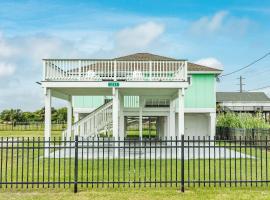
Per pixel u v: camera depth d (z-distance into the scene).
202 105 31.64
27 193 9.70
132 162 16.66
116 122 19.59
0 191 9.95
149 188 10.32
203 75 31.78
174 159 17.98
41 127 63.12
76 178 9.94
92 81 19.25
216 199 9.04
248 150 23.55
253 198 9.13
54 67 19.27
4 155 20.45
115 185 10.97
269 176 12.85
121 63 20.98
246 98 61.53
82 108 29.97
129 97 29.03
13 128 61.22
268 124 29.45
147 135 43.91
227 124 33.19
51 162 16.75
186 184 11.09
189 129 33.03
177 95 22.52
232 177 12.59
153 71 21.38
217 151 22.27
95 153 20.47
